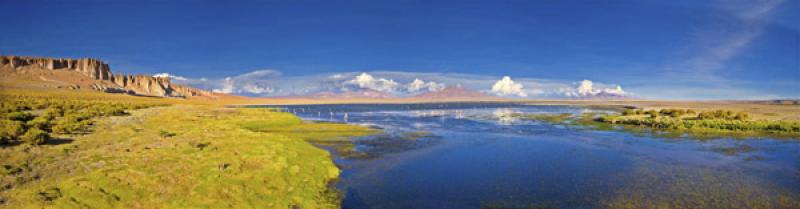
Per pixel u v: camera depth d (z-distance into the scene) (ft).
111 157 81.66
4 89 577.43
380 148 128.57
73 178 62.49
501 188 77.10
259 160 84.33
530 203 67.46
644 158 107.96
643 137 154.40
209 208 56.65
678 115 257.75
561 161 104.58
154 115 216.54
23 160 76.79
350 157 111.24
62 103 297.33
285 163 84.48
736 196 69.46
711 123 180.34
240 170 74.79
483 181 82.53
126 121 171.12
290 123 213.66
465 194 73.20
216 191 62.54
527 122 245.86
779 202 65.92
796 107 451.12
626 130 181.37
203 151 90.48
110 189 58.90
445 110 504.43
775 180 81.10
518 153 118.42
